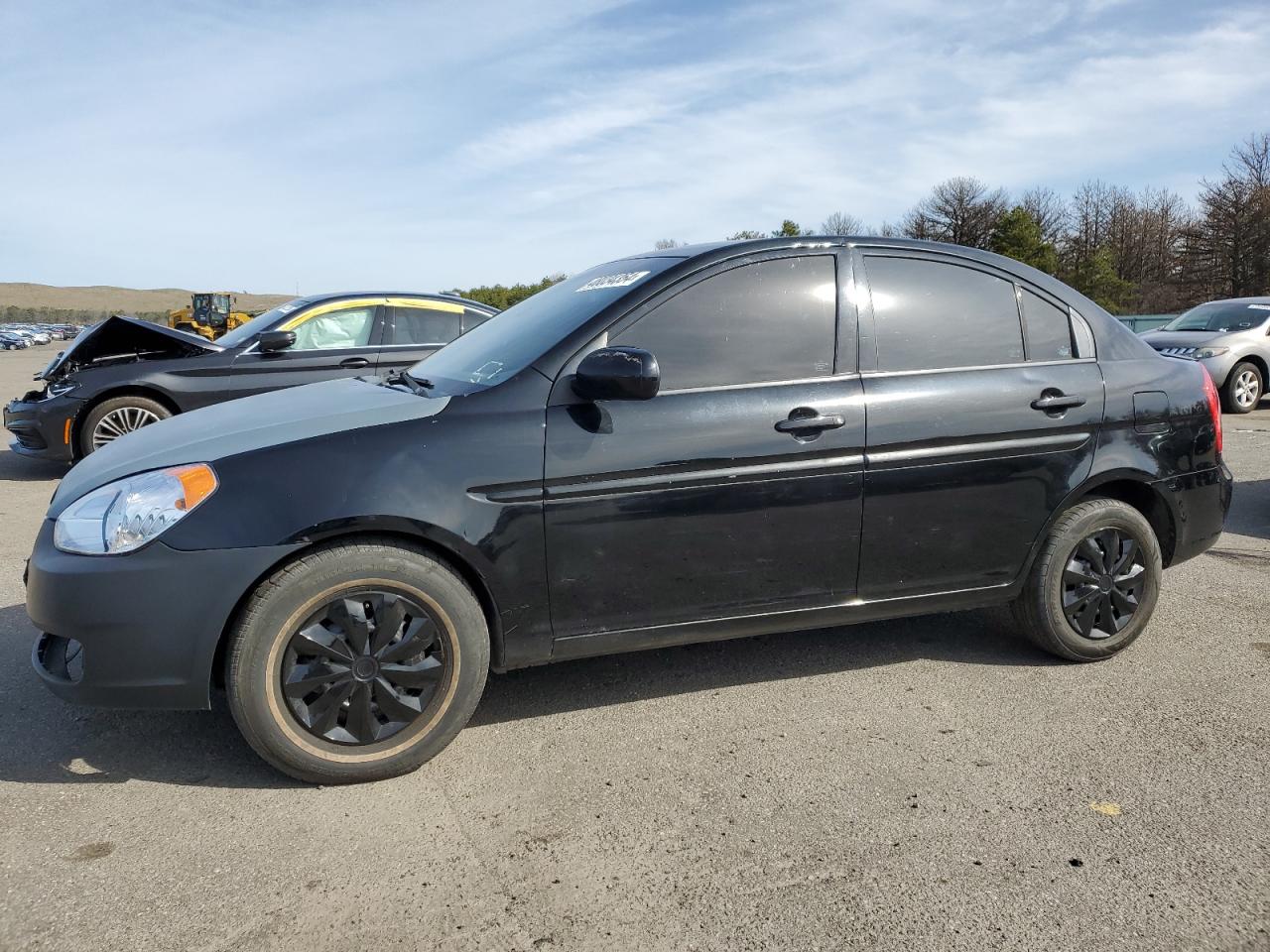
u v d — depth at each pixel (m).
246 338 7.53
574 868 2.26
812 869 2.25
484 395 2.79
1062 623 3.46
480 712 3.16
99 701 2.54
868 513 3.12
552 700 3.25
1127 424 3.46
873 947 1.97
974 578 3.34
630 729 3.02
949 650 3.71
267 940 1.99
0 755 2.82
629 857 2.30
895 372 3.17
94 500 2.60
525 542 2.75
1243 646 3.74
